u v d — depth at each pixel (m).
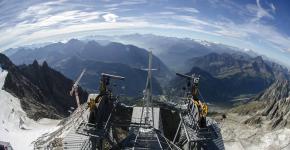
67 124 75.81
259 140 116.12
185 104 64.19
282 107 141.12
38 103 126.50
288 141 113.88
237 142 114.88
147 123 55.69
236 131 123.44
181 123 58.19
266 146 113.44
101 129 49.00
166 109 68.06
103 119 53.25
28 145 80.19
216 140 56.53
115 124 55.91
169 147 52.44
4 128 89.31
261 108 155.12
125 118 67.56
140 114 62.12
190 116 57.12
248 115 151.62
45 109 122.06
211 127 55.84
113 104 59.66
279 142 114.88
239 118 144.50
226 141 115.06
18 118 97.06
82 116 62.38
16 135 86.12
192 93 57.59
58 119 107.69
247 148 110.88
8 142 75.31
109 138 53.09
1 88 115.75
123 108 68.56
